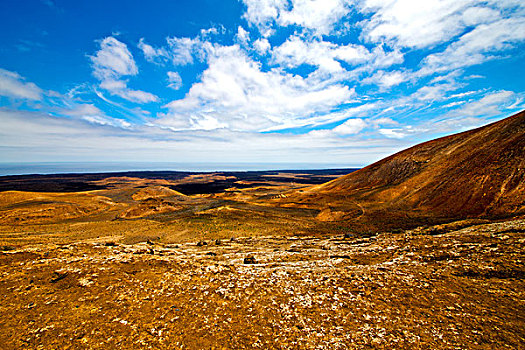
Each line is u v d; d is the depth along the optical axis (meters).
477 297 11.30
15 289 12.71
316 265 17.80
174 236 39.94
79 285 13.25
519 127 51.28
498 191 41.03
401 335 9.05
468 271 13.83
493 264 13.98
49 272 14.68
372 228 41.97
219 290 13.08
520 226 19.45
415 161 81.88
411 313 10.44
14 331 9.53
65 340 9.02
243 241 34.22
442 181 57.78
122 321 10.23
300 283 13.84
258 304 11.65
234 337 9.27
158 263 17.19
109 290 12.85
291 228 44.53
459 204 46.03
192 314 10.84
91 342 8.92
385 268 15.42
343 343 8.77
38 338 9.12
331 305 11.34
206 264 17.64
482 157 52.88
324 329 9.63
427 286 12.62
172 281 14.16
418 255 17.47
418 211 50.94
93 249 22.23
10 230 51.41
